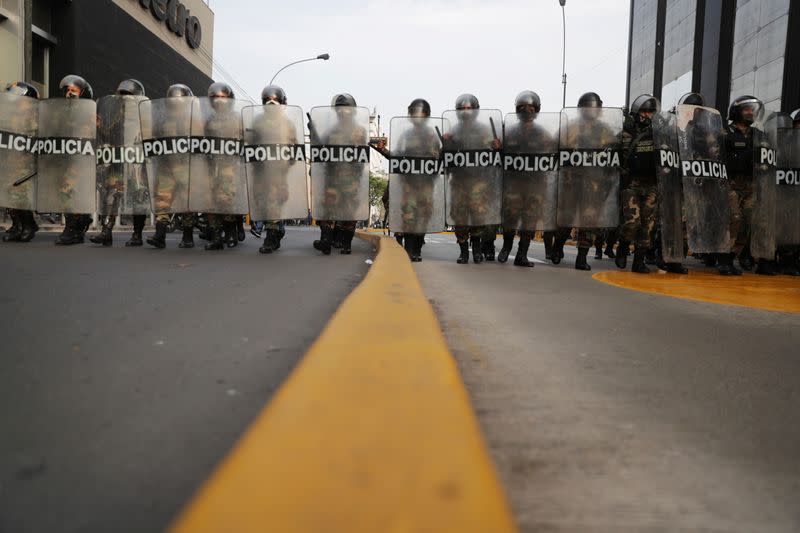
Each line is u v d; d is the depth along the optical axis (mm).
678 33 23172
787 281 6090
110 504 986
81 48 17594
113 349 2115
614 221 6801
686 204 6527
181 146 7395
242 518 606
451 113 7051
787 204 7277
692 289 4945
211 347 2184
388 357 1305
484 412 1630
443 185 7082
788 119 7531
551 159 6949
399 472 721
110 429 1342
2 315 2691
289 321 2750
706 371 2186
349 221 7473
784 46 16531
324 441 815
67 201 7695
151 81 22359
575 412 1649
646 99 6613
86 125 7746
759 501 1132
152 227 17516
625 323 3207
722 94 19875
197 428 1357
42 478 1081
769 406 1771
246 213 7652
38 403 1516
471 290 4539
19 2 13719
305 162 7410
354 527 594
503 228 7090
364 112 7309
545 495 1120
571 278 5695
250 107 7336
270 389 1675
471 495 665
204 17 27938
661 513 1065
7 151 7730
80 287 3676
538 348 2510
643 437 1466
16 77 13758
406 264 3955
